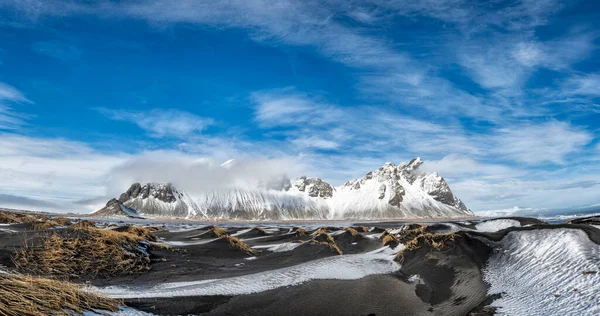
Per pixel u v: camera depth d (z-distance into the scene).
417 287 18.61
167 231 53.88
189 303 14.42
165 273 22.06
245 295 15.98
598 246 16.42
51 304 10.16
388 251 29.77
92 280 19.31
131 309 12.81
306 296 16.27
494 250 20.48
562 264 16.05
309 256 30.00
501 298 14.86
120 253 23.33
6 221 38.03
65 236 23.98
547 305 13.04
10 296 9.54
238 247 32.22
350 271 21.45
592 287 13.20
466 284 17.59
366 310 14.91
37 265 19.39
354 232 43.81
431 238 25.39
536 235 19.97
